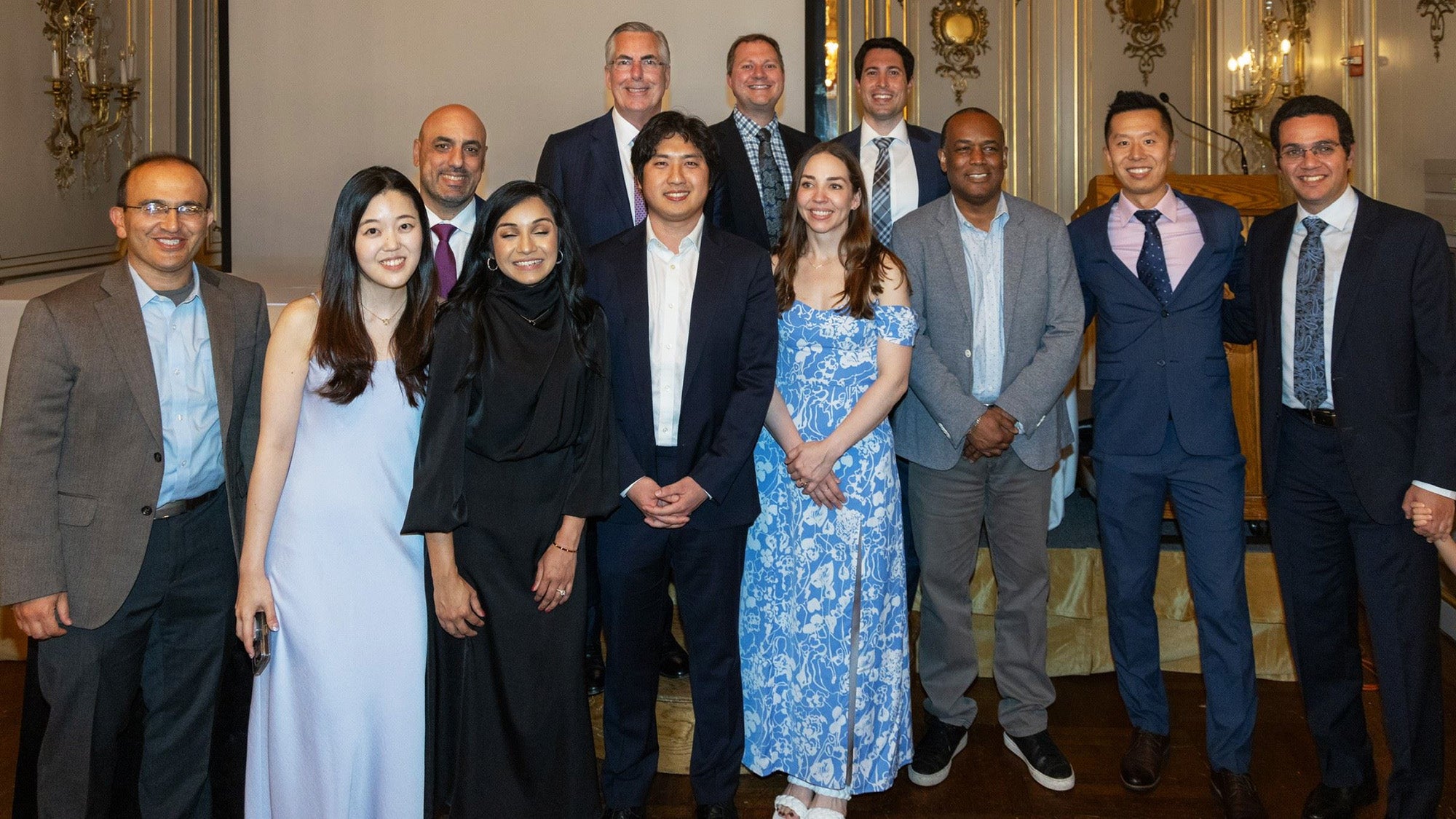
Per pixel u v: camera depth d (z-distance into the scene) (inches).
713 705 98.3
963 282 108.1
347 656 84.0
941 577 112.0
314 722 84.1
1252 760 116.4
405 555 85.9
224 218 204.8
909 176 127.0
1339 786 104.0
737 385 95.7
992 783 111.9
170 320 88.0
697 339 94.0
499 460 85.8
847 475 99.3
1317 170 95.3
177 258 85.1
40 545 83.4
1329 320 97.7
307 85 206.7
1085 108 257.3
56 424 84.1
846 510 99.0
